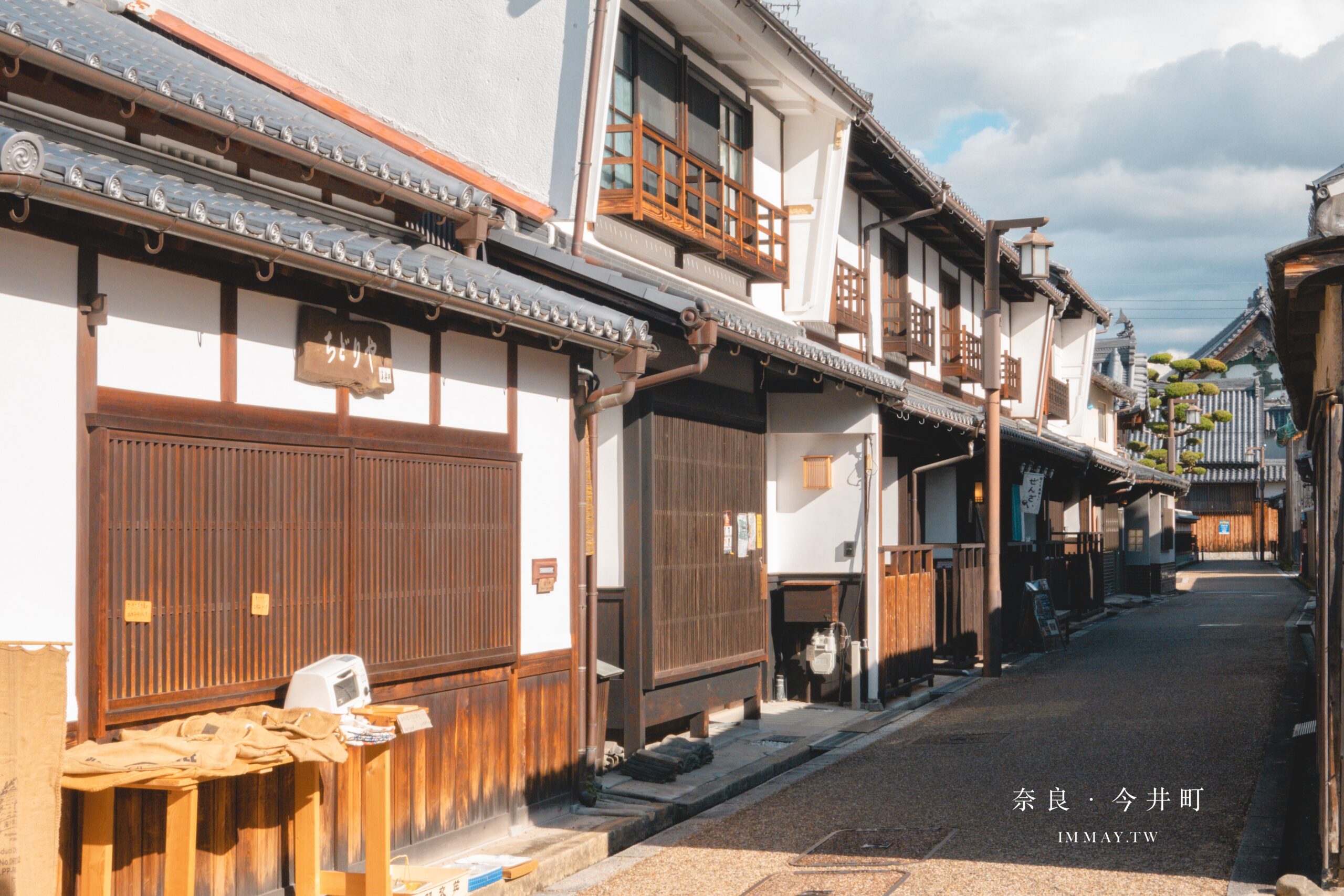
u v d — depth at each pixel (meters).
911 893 7.35
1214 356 71.44
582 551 9.76
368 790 6.68
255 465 6.52
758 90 15.65
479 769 8.41
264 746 5.68
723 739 13.22
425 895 6.84
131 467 5.78
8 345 5.27
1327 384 7.74
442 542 8.04
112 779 5.15
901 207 20.84
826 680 15.74
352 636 7.16
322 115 9.24
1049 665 20.11
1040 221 18.73
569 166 11.79
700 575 12.81
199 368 6.31
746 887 7.73
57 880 5.07
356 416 7.37
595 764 10.02
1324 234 6.89
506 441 8.88
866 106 16.17
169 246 5.95
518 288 7.99
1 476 5.22
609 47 11.63
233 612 6.35
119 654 5.69
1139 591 38.38
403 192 7.85
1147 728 13.04
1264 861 7.65
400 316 7.68
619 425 11.84
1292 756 11.03
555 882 8.05
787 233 16.28
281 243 5.89
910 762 11.87
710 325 9.78
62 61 5.64
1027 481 23.88
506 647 8.67
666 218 12.90
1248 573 51.84
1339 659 6.96
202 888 6.18
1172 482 39.41
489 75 12.18
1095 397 41.38
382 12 12.72
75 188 4.84
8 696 4.88
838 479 15.94
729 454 13.80
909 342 20.84
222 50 11.51
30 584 5.32
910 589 16.98
